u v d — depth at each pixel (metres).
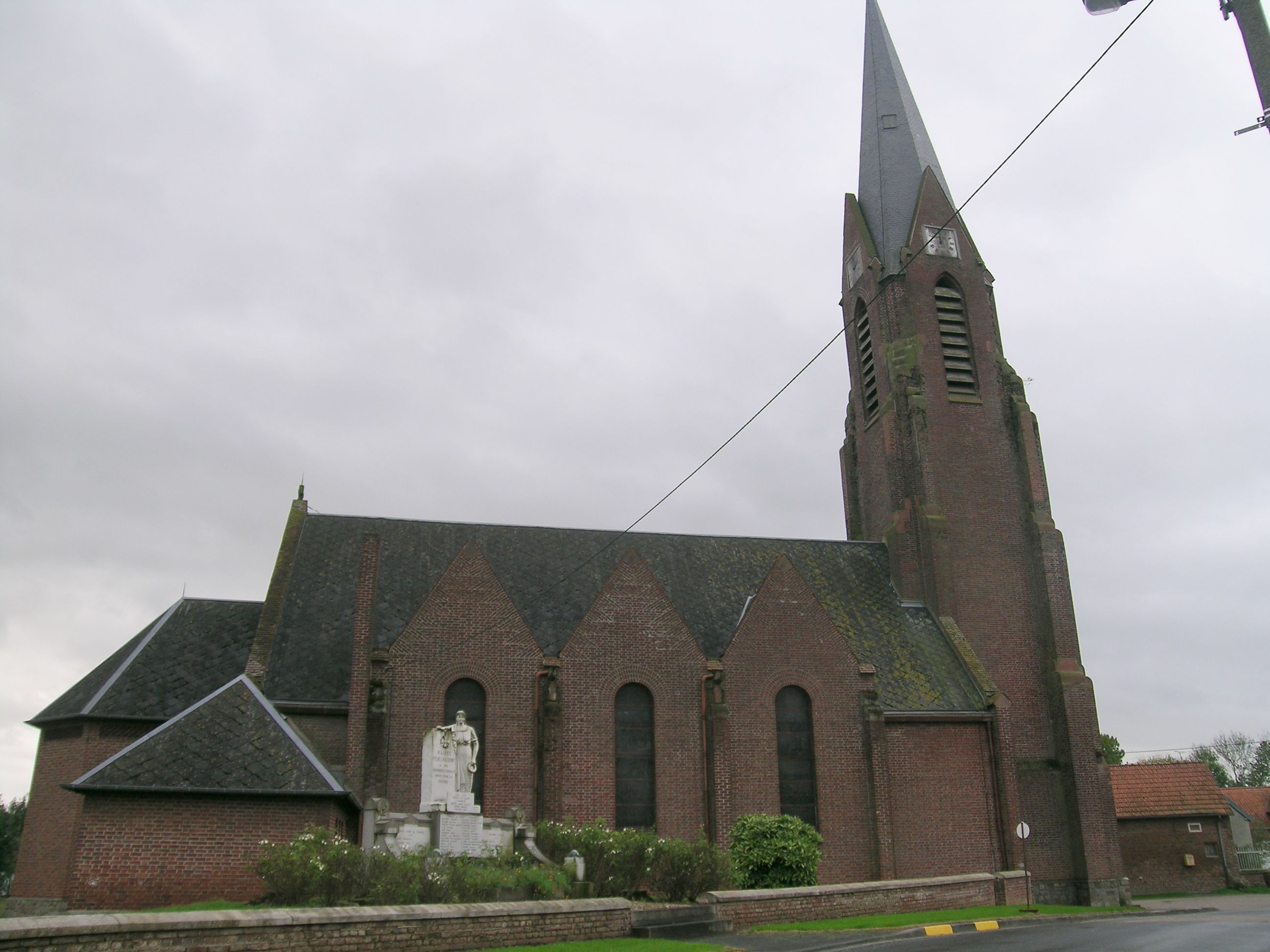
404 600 41.53
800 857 33.12
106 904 25.77
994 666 46.62
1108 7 14.24
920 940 24.03
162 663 38.00
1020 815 41.97
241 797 27.44
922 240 53.38
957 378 51.22
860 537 54.38
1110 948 20.77
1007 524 49.12
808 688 39.50
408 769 35.19
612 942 21.47
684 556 47.28
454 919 19.69
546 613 42.25
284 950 16.75
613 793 36.66
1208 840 60.56
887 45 59.56
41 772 36.38
